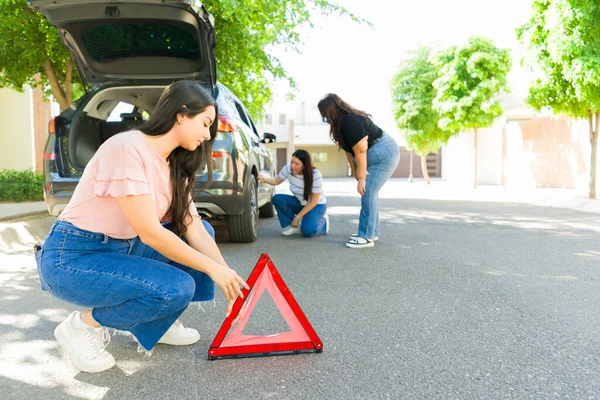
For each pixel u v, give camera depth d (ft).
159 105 6.69
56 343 8.43
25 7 23.40
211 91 15.97
